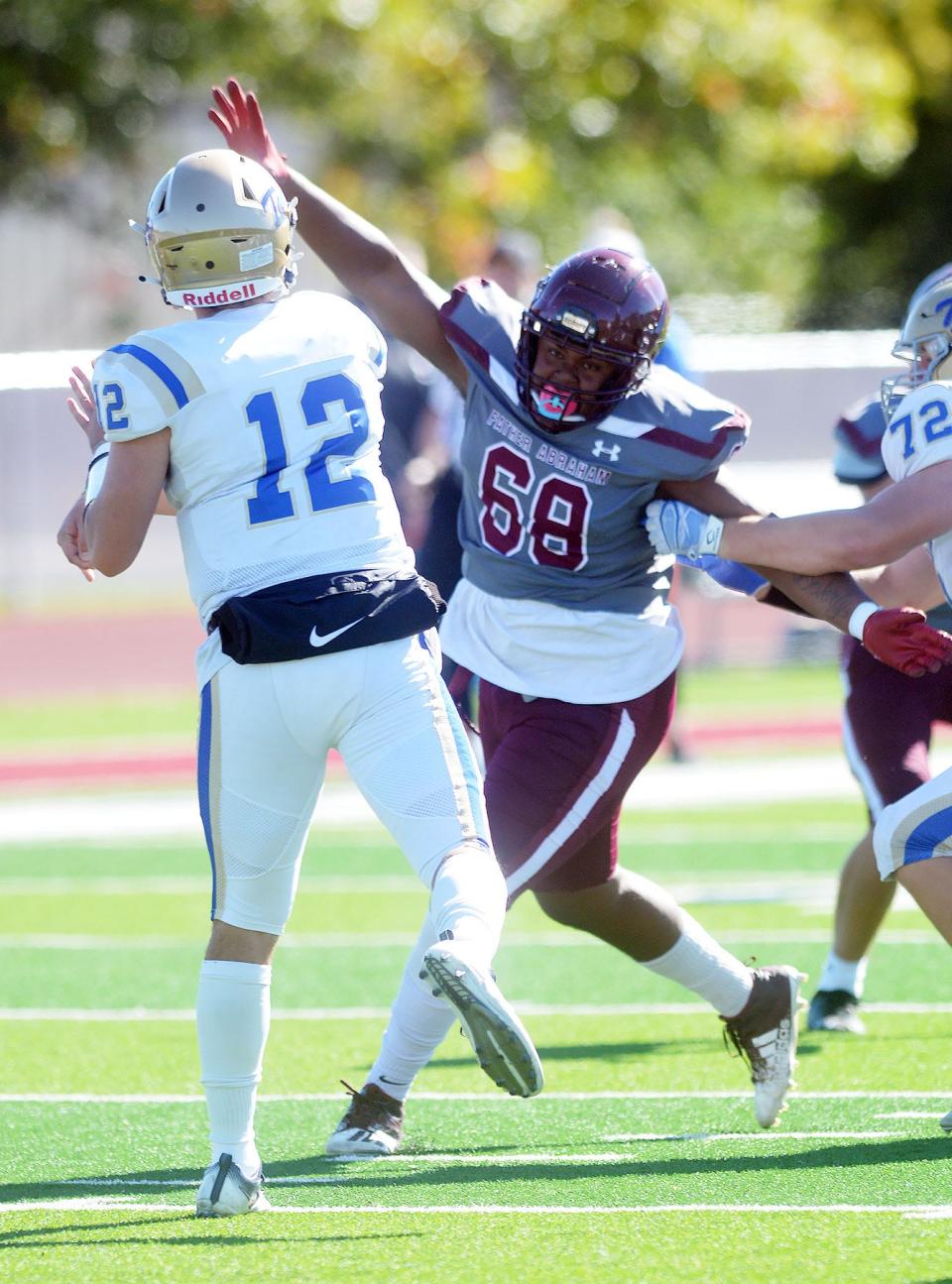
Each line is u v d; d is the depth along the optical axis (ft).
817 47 274.98
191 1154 51.78
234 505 42.68
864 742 61.72
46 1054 65.77
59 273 277.44
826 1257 39.50
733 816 117.19
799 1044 64.08
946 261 346.33
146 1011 73.31
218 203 43.39
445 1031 51.34
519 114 265.54
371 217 248.93
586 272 48.06
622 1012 71.15
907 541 47.29
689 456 49.08
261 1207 44.86
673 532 49.34
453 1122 54.90
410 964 51.21
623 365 48.21
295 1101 58.54
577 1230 42.16
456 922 40.75
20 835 117.08
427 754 42.80
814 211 333.21
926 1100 55.26
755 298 322.34
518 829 49.70
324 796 129.29
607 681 50.93
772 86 273.13
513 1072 39.73
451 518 97.04
